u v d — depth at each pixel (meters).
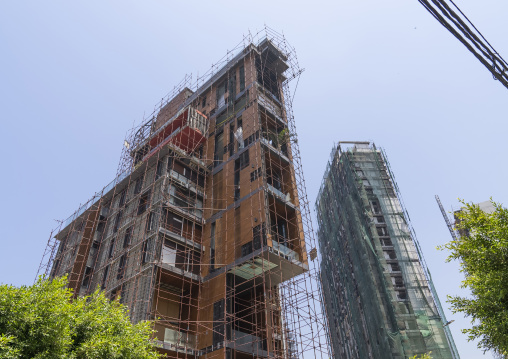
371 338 58.38
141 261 32.41
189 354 29.66
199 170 41.56
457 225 17.09
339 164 79.44
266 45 49.19
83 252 42.62
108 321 18.64
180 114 44.50
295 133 43.53
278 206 36.06
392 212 70.94
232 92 46.22
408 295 60.16
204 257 35.69
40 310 15.52
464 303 16.41
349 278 70.88
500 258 14.88
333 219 83.25
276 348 32.69
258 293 34.91
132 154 49.59
